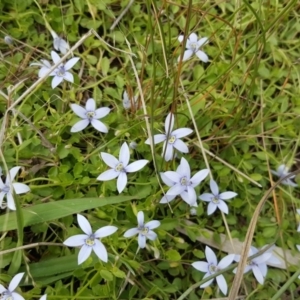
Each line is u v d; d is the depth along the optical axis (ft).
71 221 0.33
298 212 0.34
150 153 0.35
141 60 0.40
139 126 0.35
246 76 0.38
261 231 0.37
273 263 0.34
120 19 0.42
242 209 0.37
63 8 0.42
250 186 0.37
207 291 0.33
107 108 0.35
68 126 0.36
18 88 0.36
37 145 0.35
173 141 0.33
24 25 0.40
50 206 0.31
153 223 0.30
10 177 0.28
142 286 0.33
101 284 0.33
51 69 0.30
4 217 0.30
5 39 0.38
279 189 0.38
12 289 0.28
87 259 0.30
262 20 0.42
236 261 0.32
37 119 0.35
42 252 0.34
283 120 0.40
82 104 0.39
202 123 0.37
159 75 0.39
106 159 0.31
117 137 0.34
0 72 0.38
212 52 0.41
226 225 0.35
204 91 0.38
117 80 0.38
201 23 0.43
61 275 0.31
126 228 0.33
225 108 0.39
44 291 0.32
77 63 0.40
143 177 0.34
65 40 0.41
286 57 0.42
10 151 0.34
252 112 0.40
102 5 0.41
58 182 0.33
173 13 0.43
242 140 0.38
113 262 0.31
